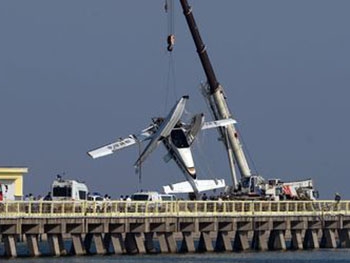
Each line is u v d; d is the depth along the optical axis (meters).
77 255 186.50
